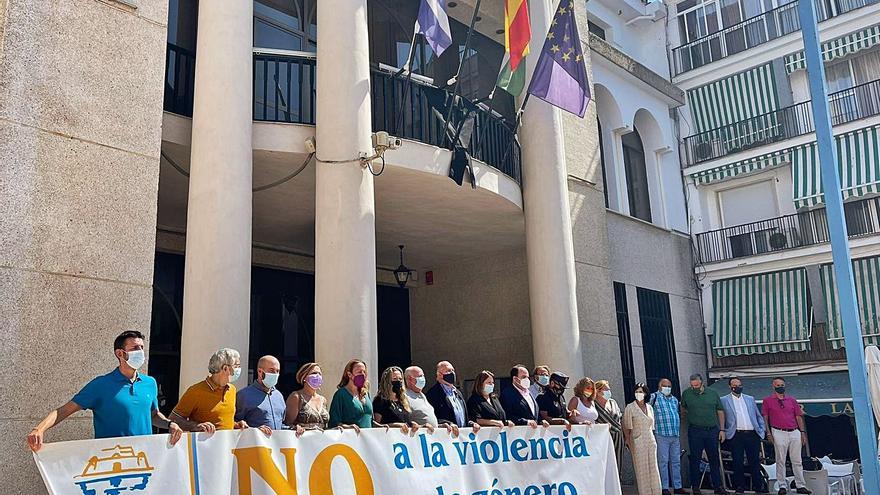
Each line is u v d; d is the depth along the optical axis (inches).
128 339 191.9
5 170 233.0
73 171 248.8
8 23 242.5
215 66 315.6
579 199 530.9
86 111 256.1
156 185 269.9
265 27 407.5
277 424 224.4
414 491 231.9
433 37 353.4
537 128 453.7
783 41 736.3
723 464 456.4
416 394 267.3
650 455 372.5
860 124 687.7
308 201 407.5
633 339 595.2
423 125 424.2
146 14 281.1
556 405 312.8
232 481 197.8
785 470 438.0
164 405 420.2
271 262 494.9
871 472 296.5
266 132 340.8
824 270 683.4
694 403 434.3
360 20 351.9
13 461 220.2
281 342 494.9
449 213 450.6
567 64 396.2
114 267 253.0
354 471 221.5
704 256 743.7
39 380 229.3
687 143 783.1
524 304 522.6
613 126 659.4
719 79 778.8
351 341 314.2
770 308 699.4
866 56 724.7
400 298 584.7
